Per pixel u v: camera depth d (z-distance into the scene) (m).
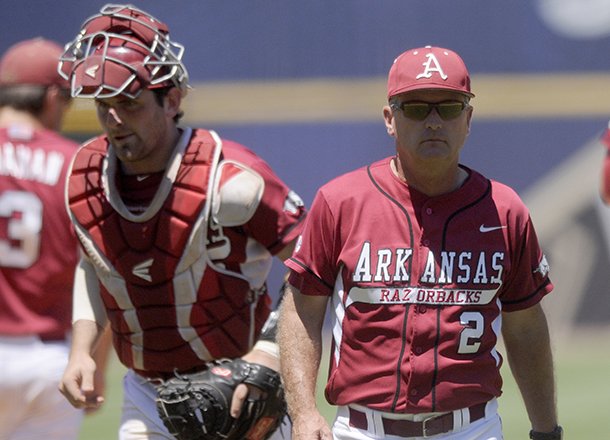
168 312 15.39
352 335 13.73
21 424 17.00
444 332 13.47
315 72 46.12
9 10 45.56
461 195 13.82
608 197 24.42
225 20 46.16
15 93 17.00
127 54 14.69
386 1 46.00
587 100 45.44
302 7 46.16
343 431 13.93
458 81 13.45
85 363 15.70
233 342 15.63
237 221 15.23
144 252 15.21
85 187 15.47
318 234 13.95
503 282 13.86
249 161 15.47
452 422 13.58
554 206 45.41
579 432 29.39
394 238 13.65
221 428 15.20
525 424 30.52
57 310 17.05
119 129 14.86
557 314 44.72
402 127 13.59
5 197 16.59
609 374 37.75
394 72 13.76
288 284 14.33
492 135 45.84
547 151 45.66
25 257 16.62
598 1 45.41
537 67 45.69
